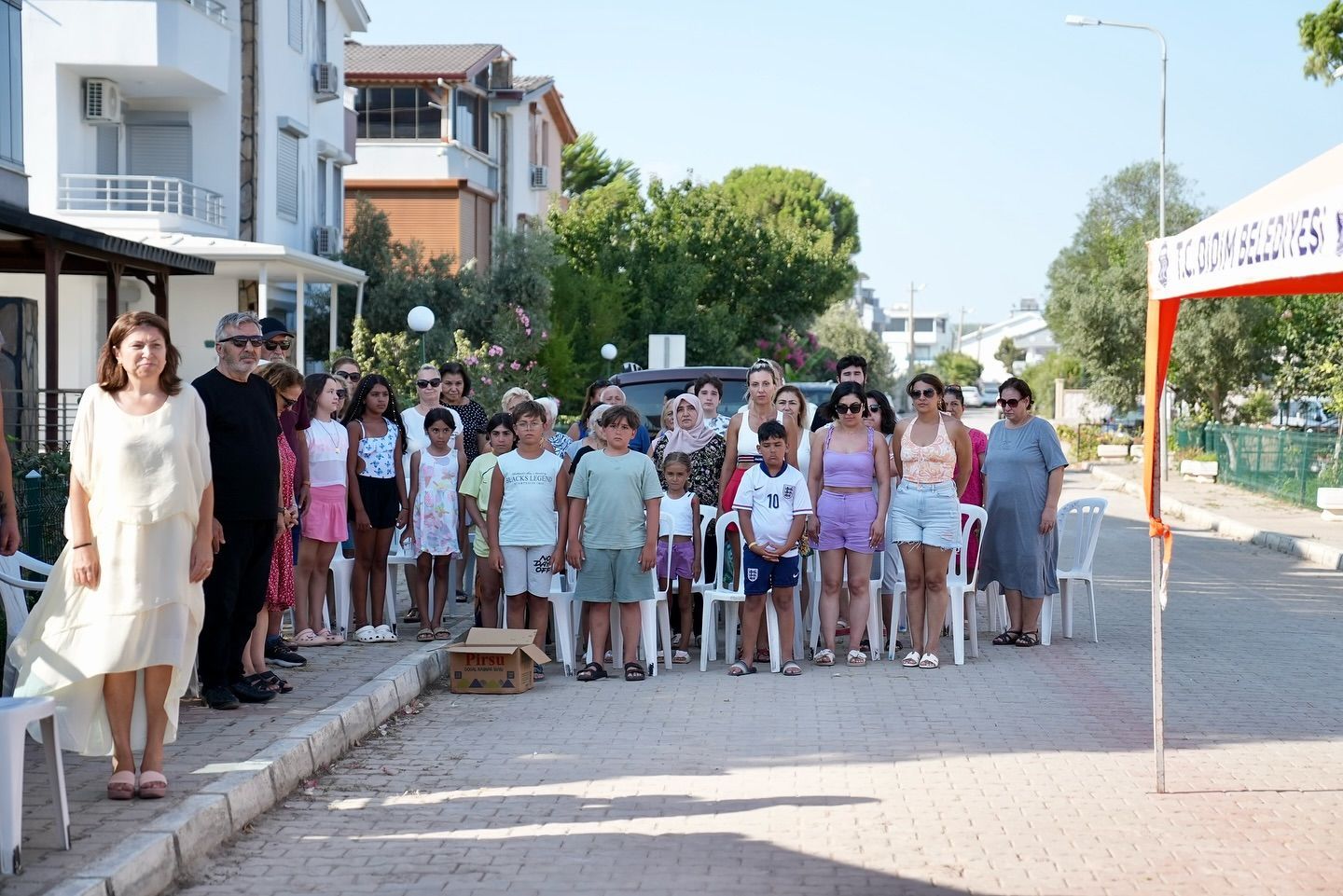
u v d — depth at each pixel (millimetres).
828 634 11094
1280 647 12164
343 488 10891
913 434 10977
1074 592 15984
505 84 45281
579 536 10594
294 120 30641
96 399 6254
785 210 87312
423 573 11492
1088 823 6676
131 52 25328
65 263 19641
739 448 11406
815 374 57094
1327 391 30438
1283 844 6340
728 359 44125
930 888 5711
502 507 10750
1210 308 39750
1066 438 48875
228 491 8156
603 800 7086
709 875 5859
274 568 9023
